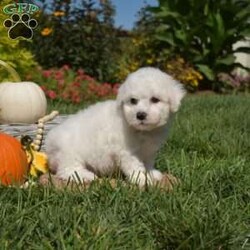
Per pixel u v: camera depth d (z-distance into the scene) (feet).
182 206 2.80
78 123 3.55
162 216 2.66
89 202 2.83
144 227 2.63
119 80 10.85
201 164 3.78
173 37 11.94
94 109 3.55
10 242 2.37
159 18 12.24
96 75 10.38
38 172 3.66
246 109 7.51
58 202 2.87
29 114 4.42
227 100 8.73
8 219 2.58
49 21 10.14
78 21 10.30
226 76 12.41
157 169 3.85
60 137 3.55
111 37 11.05
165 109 3.28
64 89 8.37
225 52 12.30
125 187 3.07
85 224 2.56
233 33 11.94
